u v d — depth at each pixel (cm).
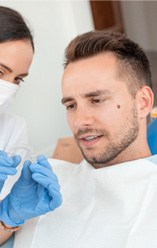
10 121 150
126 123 105
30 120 276
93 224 105
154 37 477
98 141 104
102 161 107
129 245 95
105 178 108
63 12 274
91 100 103
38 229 112
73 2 277
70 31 279
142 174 106
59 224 110
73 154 201
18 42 119
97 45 106
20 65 122
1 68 121
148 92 109
